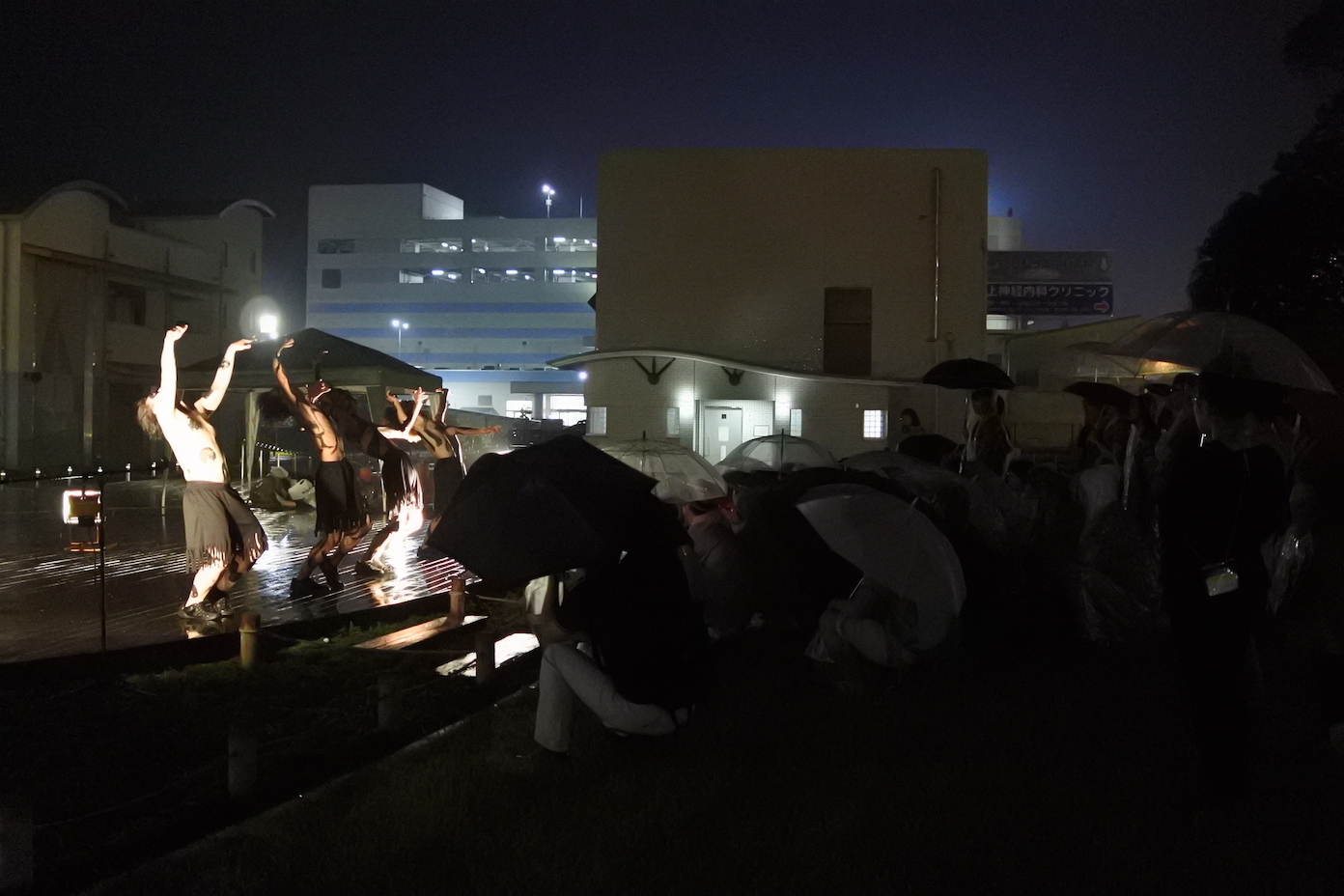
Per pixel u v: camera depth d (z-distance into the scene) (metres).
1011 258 56.53
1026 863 4.29
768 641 7.95
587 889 4.05
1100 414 9.95
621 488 5.30
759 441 10.70
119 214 36.38
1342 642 5.64
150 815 4.90
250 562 9.84
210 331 37.97
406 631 8.87
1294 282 13.45
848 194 25.19
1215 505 4.85
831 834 4.54
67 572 12.90
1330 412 5.88
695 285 25.33
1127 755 5.58
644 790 5.07
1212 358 5.05
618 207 25.45
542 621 6.15
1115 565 8.19
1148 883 4.11
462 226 88.75
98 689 6.59
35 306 30.50
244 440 25.56
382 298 89.31
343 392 12.71
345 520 11.60
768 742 5.79
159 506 21.94
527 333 88.88
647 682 5.29
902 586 6.27
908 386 24.73
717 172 25.30
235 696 6.80
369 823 4.68
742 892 4.05
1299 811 4.83
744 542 8.00
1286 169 13.55
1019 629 7.85
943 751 5.65
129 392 34.44
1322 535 5.77
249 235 40.41
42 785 5.14
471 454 34.38
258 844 4.43
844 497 6.36
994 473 9.61
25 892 4.08
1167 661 7.48
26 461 30.06
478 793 4.97
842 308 25.48
